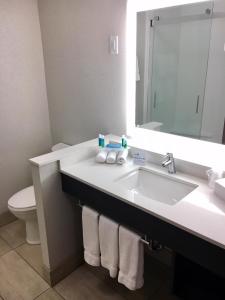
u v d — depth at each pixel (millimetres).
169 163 1536
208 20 1369
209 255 1017
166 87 1649
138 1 1612
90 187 1451
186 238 1071
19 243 2188
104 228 1427
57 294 1711
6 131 2322
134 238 1285
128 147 1791
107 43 1843
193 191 1339
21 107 2369
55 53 2254
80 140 2336
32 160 1570
